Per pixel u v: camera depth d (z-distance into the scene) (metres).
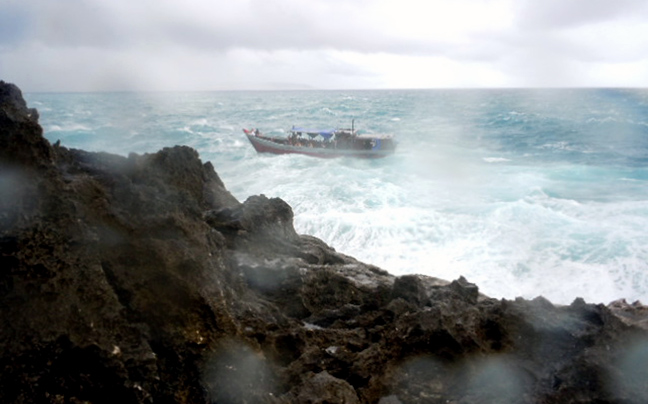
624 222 20.95
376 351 6.39
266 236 8.61
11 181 4.72
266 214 8.86
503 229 19.98
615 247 17.72
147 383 4.71
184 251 5.36
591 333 6.11
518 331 6.53
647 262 16.50
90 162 6.99
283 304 7.43
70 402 4.36
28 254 4.43
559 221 20.72
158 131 59.81
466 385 6.17
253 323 6.20
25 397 4.20
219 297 5.41
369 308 7.88
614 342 5.86
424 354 6.40
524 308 6.69
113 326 4.72
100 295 4.72
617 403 5.46
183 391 4.98
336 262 9.58
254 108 118.12
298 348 6.39
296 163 39.19
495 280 16.03
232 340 5.29
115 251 5.18
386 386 6.20
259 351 5.49
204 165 9.98
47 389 4.30
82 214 5.07
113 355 4.53
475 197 26.42
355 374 6.22
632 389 5.48
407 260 17.55
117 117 78.69
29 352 4.23
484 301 8.33
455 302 6.85
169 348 5.04
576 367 5.75
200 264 5.42
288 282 7.53
